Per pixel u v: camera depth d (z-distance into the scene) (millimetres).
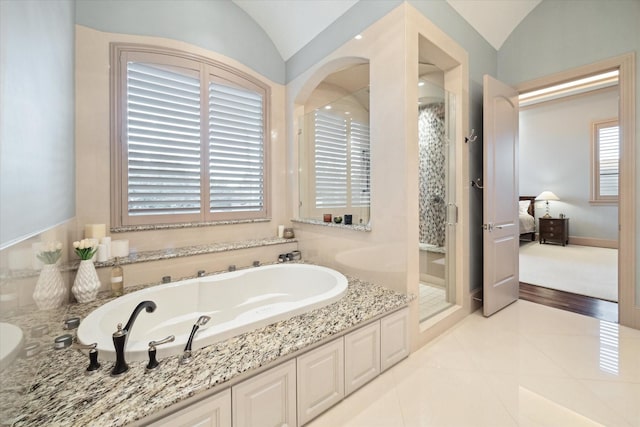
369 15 2021
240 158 2729
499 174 2518
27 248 932
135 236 2156
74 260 1786
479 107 2598
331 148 2588
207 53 2459
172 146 2312
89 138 1945
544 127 6098
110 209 2049
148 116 2195
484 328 2205
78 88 1893
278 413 1165
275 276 2377
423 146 2475
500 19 2580
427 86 2469
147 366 1029
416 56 1849
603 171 5398
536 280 3410
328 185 2635
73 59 1812
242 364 1054
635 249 2123
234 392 1033
